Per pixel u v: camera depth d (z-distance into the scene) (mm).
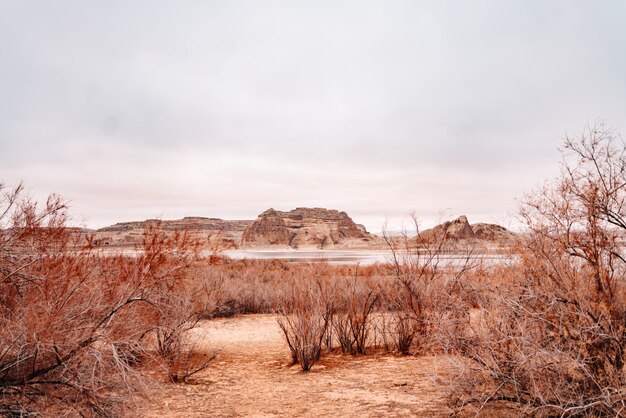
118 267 5633
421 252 8500
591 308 4031
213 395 5953
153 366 6438
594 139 4230
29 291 4656
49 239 5141
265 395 5934
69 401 3842
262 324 12227
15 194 4871
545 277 4336
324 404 5449
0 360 3717
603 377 3750
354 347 8789
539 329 4160
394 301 8664
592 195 4152
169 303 6777
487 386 4438
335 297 9711
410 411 4945
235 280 16859
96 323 4191
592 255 4238
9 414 3703
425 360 7352
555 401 3941
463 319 4949
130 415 4484
